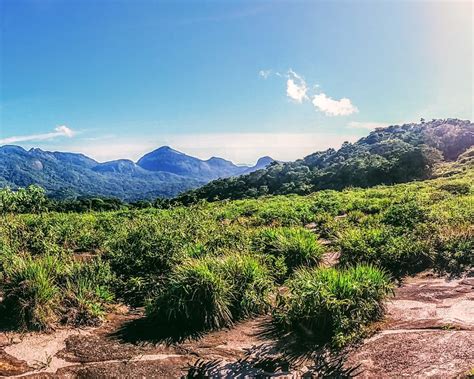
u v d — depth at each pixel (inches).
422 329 220.7
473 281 301.9
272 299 285.0
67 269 305.1
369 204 780.0
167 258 345.4
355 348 205.3
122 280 331.9
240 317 264.5
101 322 262.5
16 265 285.4
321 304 226.5
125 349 224.7
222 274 272.5
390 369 181.5
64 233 492.4
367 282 247.0
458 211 500.7
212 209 776.9
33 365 206.8
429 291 287.9
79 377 196.1
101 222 663.1
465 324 222.1
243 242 396.2
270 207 888.3
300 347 215.5
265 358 206.7
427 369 177.5
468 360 180.5
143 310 290.5
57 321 254.2
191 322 254.1
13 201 594.6
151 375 196.4
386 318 241.4
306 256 361.4
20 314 248.2
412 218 478.9
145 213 850.1
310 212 740.7
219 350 220.2
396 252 354.9
